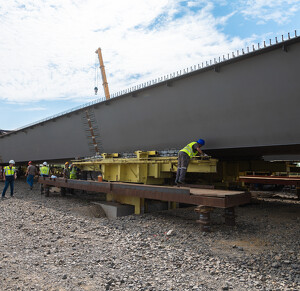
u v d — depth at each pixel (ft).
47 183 39.09
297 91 18.61
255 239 17.57
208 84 23.95
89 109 39.75
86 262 13.61
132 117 32.42
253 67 20.79
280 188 46.68
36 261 13.70
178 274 12.22
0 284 11.01
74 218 24.36
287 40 18.39
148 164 28.50
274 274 12.31
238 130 22.33
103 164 33.45
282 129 19.67
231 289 10.80
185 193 19.42
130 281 11.41
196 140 25.76
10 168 39.70
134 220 23.66
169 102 27.58
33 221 23.36
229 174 31.86
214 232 19.19
